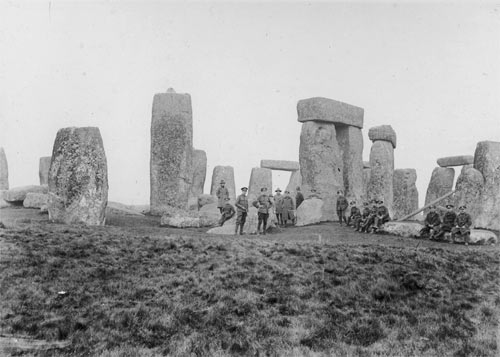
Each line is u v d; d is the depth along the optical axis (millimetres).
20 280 11086
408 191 30078
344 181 25062
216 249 14094
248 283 11977
